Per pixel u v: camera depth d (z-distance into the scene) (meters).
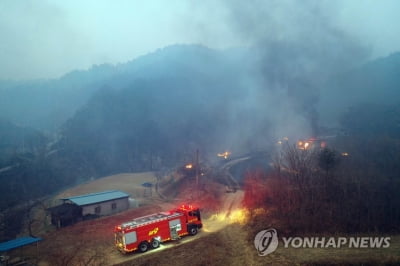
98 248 29.75
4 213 52.16
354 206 30.64
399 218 29.28
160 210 44.72
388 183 35.16
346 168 40.38
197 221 31.20
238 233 29.89
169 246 27.61
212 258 24.75
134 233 26.41
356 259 22.20
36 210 52.50
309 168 37.16
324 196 32.50
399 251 23.47
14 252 30.36
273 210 33.00
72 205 43.19
